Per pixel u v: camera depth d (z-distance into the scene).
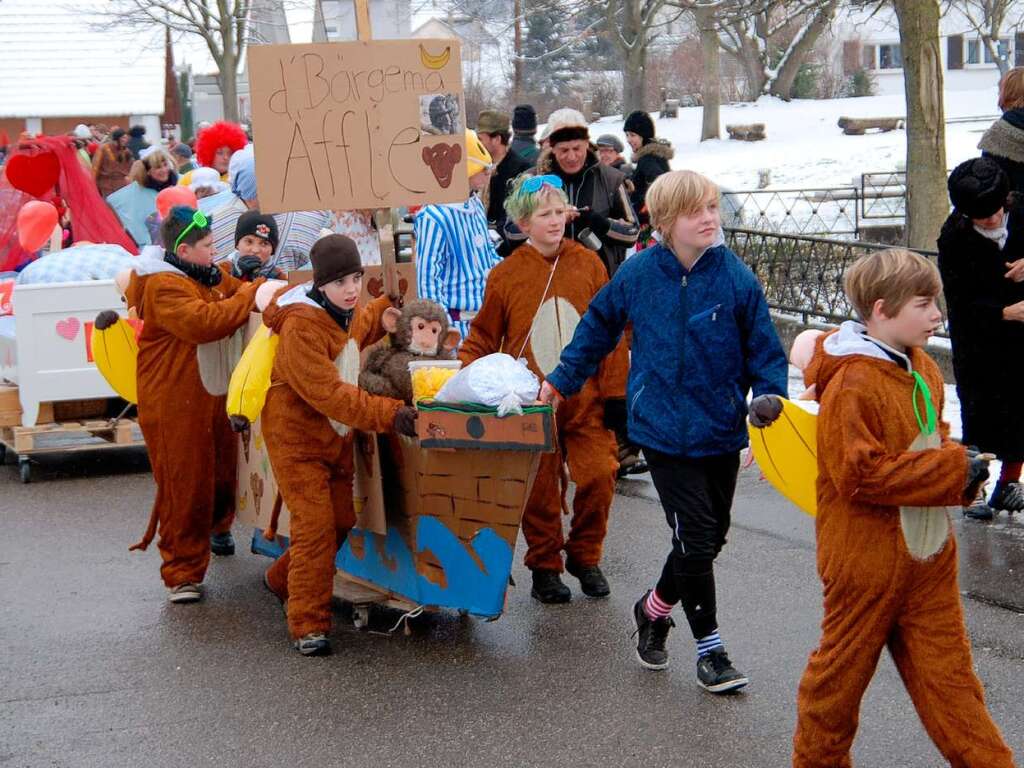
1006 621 5.60
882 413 3.72
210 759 4.55
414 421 5.20
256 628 5.91
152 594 6.46
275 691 5.14
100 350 6.37
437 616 5.99
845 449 3.66
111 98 34.94
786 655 5.32
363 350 5.71
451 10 42.59
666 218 4.73
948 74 56.31
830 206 22.67
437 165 6.03
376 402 5.24
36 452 9.29
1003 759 3.64
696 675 5.15
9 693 5.21
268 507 6.05
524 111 11.84
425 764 4.45
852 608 3.77
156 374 6.12
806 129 38.75
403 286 6.27
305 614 5.52
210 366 6.12
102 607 6.27
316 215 8.25
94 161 15.70
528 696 5.01
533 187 5.92
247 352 5.50
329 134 5.94
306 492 5.45
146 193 12.79
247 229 6.76
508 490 5.23
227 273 6.62
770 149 33.56
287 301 5.37
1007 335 6.77
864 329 3.86
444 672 5.29
